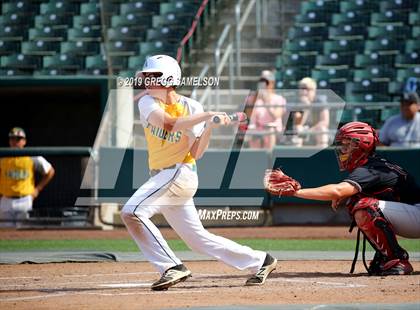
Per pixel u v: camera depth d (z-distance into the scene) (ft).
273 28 158.71
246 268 53.11
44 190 112.98
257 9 157.99
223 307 42.11
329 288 51.83
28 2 160.15
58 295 49.85
